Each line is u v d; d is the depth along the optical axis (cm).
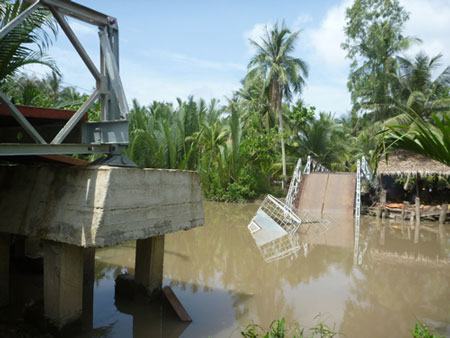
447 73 2472
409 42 2627
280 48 2739
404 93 2614
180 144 2602
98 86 525
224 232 1506
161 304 686
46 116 590
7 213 571
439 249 1273
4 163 753
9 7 638
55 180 531
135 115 2641
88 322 621
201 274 947
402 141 436
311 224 1670
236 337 588
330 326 650
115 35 547
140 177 525
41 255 855
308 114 2820
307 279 930
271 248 1255
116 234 488
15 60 650
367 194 2231
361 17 2844
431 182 2389
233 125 2511
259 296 795
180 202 600
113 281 827
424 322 674
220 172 2552
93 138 541
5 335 542
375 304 762
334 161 3138
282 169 2919
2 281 635
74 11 489
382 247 1291
